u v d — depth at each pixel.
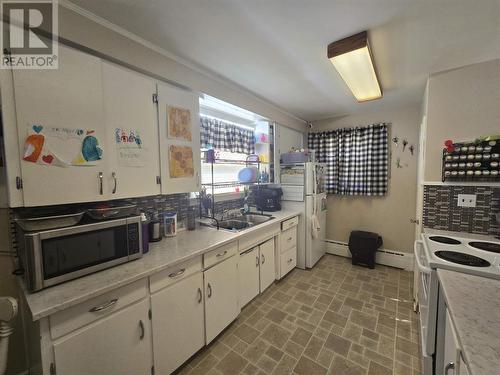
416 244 1.71
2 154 1.04
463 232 1.87
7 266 1.26
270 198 3.05
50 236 1.04
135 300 1.22
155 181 1.62
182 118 1.79
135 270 1.24
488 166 1.71
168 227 1.85
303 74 2.05
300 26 1.38
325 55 1.73
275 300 2.35
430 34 1.46
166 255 1.45
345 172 3.47
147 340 1.28
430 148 2.00
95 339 1.07
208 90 2.04
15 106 1.02
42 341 0.91
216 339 1.80
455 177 1.84
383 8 1.23
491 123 1.78
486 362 0.60
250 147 3.10
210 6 1.22
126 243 1.32
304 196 3.06
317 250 3.27
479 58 1.75
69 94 1.17
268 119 2.94
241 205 2.95
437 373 1.24
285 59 1.78
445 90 1.94
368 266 3.13
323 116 3.56
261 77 2.11
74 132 1.19
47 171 1.11
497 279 1.12
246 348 1.71
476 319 0.81
